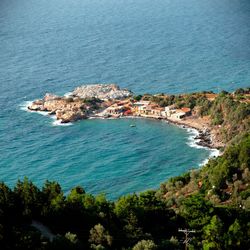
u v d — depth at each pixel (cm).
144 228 14350
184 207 15350
